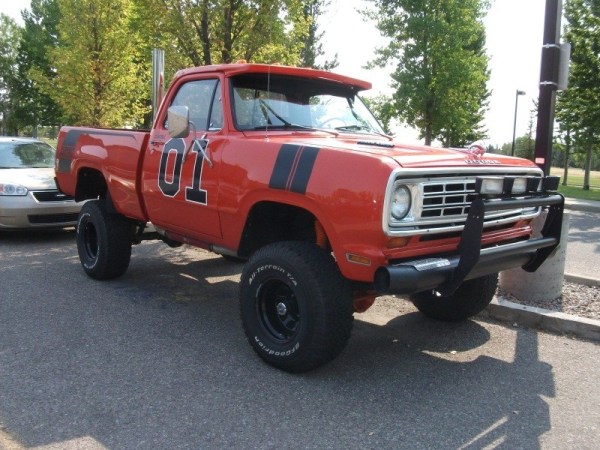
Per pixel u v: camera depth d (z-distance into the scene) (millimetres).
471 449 3229
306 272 3893
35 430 3336
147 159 5453
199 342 4820
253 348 4375
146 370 4215
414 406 3734
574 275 6559
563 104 20141
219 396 3812
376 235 3500
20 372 4129
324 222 3781
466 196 3855
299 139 4422
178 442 3236
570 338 5055
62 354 4480
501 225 4277
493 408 3729
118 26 14781
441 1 19438
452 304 5273
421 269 3521
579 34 18266
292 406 3693
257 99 4867
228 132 4656
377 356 4594
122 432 3332
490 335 5113
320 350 3947
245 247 4602
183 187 4945
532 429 3465
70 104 15773
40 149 10555
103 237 6367
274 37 9500
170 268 7453
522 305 5484
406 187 3553
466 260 3639
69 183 6914
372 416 3586
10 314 5422
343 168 3678
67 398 3742
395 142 4758
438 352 4699
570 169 74062
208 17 9266
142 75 17250
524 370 4352
